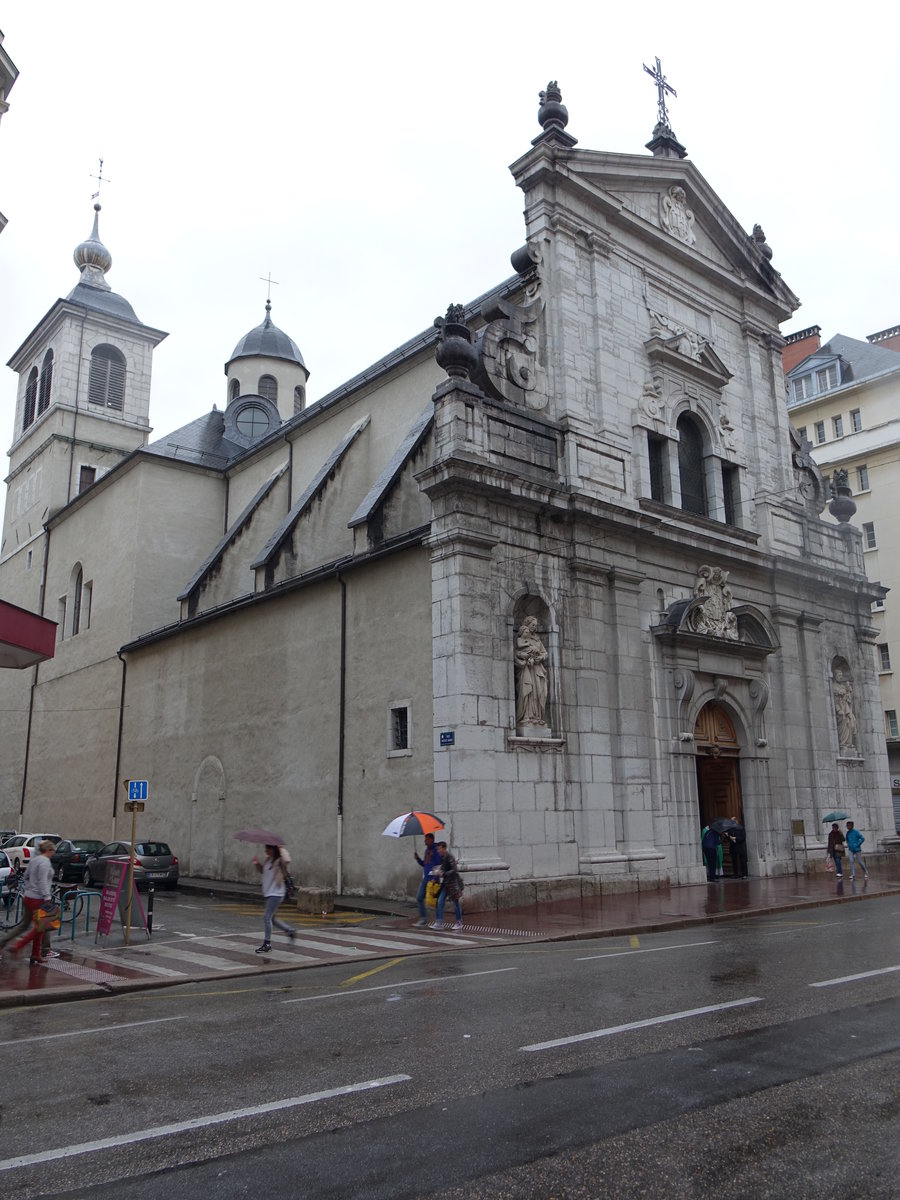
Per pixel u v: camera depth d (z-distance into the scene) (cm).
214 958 1306
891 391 4384
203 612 2900
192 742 2725
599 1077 645
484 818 1795
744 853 2388
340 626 2211
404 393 2800
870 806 2797
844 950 1208
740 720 2431
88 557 3747
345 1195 466
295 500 3192
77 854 2636
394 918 1712
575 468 2138
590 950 1305
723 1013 831
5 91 1883
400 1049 744
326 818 2152
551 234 2278
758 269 2881
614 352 2341
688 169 2638
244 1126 571
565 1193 462
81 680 3509
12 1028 900
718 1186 467
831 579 2806
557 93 2359
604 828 2008
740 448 2692
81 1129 575
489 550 1919
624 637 2144
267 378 4703
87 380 4431
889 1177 473
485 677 1856
